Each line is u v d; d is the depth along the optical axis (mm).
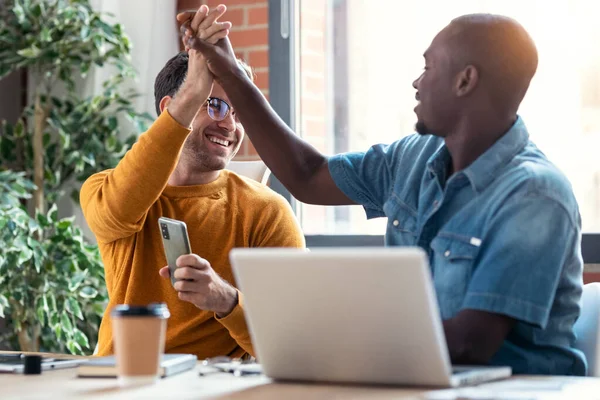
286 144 2084
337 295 1297
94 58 3572
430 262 1767
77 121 3588
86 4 3539
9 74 3949
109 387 1401
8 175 3398
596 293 1792
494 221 1592
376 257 1239
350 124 3443
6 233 3258
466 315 1521
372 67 3412
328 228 3424
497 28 1696
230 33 3543
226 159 2402
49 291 3352
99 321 3605
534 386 1366
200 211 2363
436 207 1745
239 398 1274
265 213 2400
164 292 2303
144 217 2318
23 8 3549
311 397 1269
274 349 1394
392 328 1286
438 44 1736
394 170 2002
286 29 3438
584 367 1695
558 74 3088
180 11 3674
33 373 1578
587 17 3055
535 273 1525
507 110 1717
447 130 1753
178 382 1445
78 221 3799
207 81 2129
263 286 1345
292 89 3447
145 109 3664
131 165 2223
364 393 1294
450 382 1312
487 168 1683
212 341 2277
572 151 3074
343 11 3441
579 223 1664
